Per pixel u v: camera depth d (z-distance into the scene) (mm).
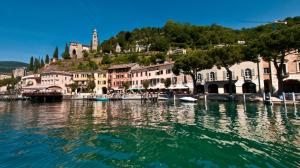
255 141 13352
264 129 16594
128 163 10297
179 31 158375
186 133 16219
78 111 35688
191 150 12109
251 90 55562
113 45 186875
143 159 10820
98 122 22609
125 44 182625
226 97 45406
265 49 35750
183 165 10016
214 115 25172
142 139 14750
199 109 32469
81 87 101062
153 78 79250
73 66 141625
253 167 9555
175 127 18719
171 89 70562
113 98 66000
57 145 13422
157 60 99875
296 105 31266
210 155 11227
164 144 13406
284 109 28094
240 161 10273
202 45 136875
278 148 11859
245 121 20297
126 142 14023
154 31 195500
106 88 98875
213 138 14469
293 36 32500
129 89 81750
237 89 56062
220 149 12109
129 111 33375
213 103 41188
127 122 22188
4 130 18359
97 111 34906
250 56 39531
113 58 140000
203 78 63406
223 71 58812
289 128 16688
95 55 161500
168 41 153875
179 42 155375
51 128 19234
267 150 11594
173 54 113125
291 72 48906
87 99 74125
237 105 35406
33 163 10375
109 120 23938
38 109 40781
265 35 37000
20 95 88500
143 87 77312
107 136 15773
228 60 43938
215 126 18500
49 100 68562
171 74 72750
